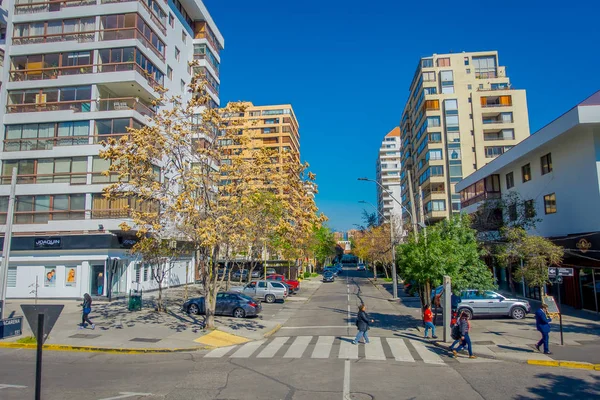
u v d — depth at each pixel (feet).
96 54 103.86
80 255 96.94
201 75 62.44
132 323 65.36
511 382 35.45
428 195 205.05
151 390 32.71
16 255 98.22
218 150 60.39
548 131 83.30
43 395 31.30
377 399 30.68
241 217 61.26
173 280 132.87
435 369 40.06
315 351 48.42
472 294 72.79
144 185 61.46
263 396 31.19
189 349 49.49
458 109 205.46
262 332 61.31
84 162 101.09
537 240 68.18
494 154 200.23
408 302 104.53
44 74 104.99
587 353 45.85
